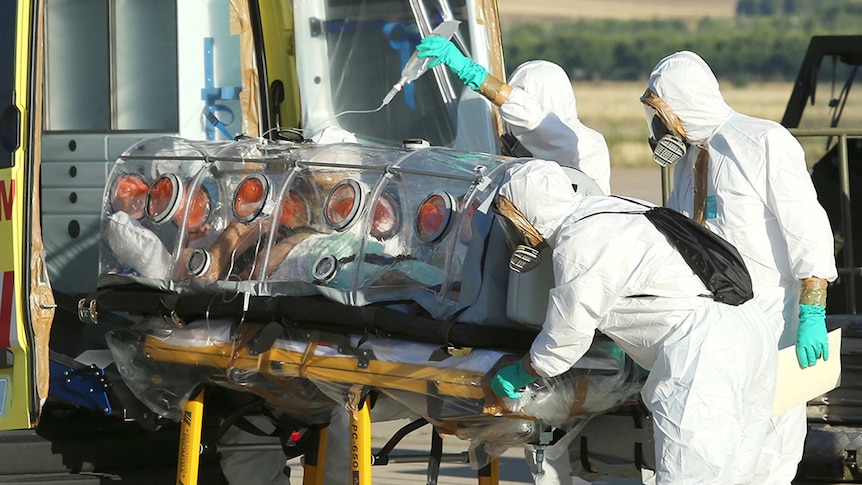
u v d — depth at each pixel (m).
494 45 21.80
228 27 22.12
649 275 14.76
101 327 21.02
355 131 22.50
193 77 21.89
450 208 15.88
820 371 17.16
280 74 22.69
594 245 14.52
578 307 14.45
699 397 14.73
